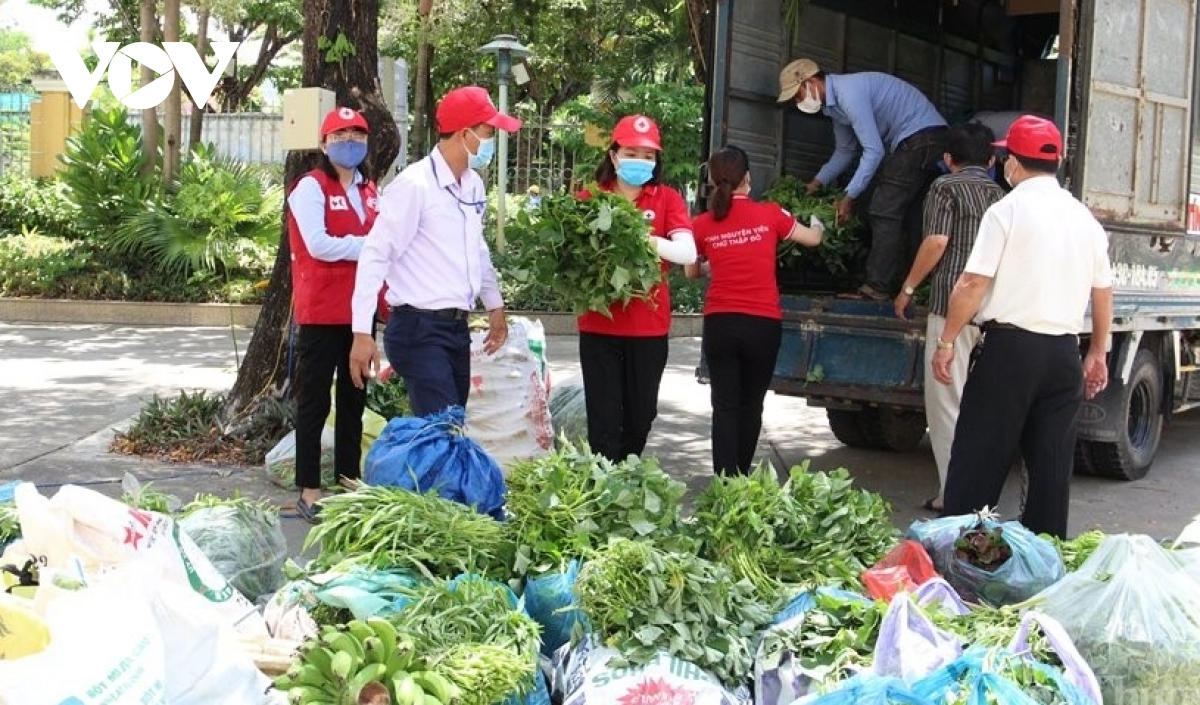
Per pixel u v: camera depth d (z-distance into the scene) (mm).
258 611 3645
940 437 6816
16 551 3062
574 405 7645
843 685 2838
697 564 3598
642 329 5988
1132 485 8336
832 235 8125
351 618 3508
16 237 17609
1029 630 3221
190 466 7715
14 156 25328
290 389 8172
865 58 9250
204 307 15969
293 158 8039
